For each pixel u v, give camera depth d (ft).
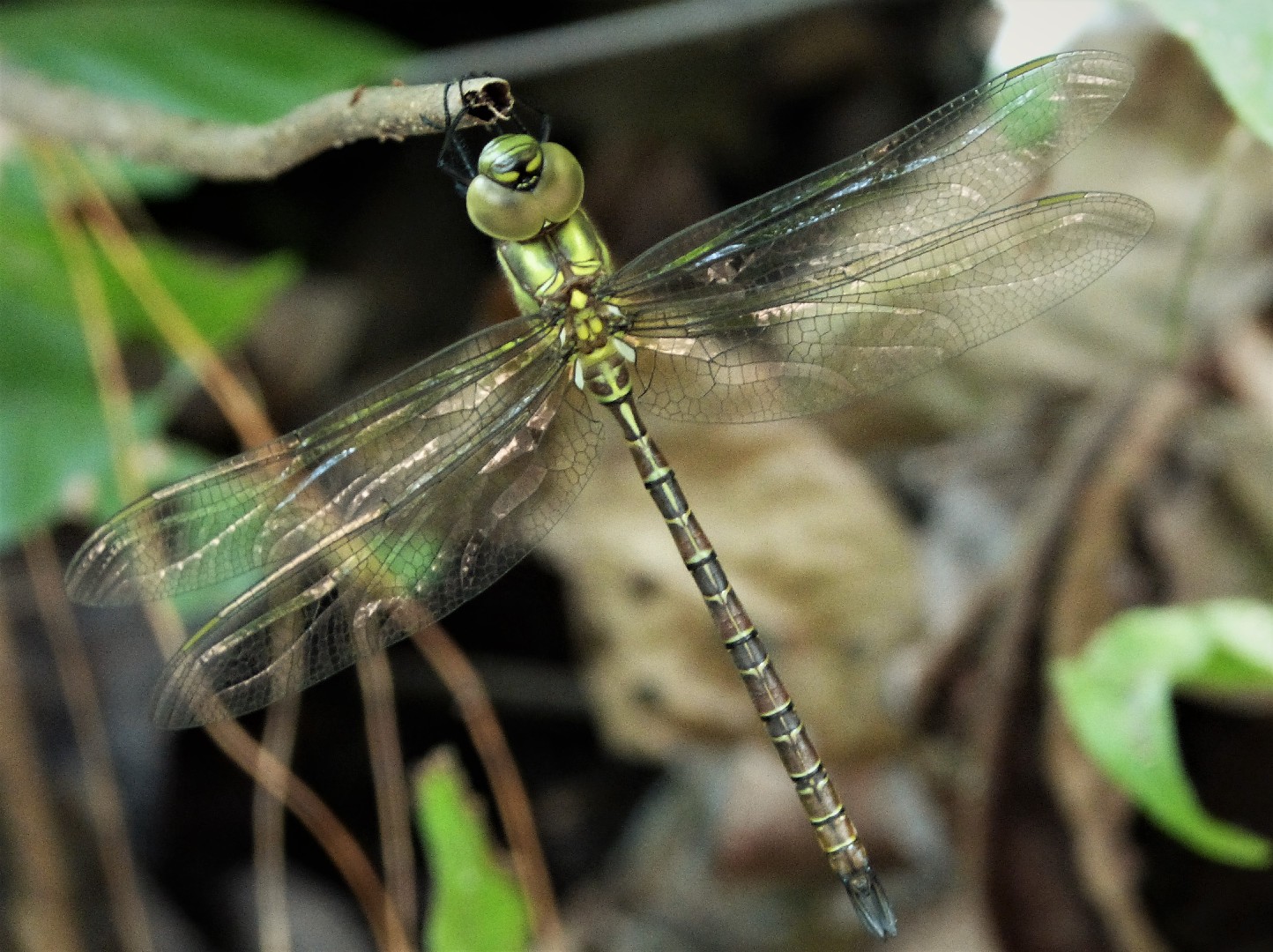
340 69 1.68
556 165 1.60
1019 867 1.64
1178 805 1.56
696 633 1.68
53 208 1.64
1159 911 1.65
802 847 1.68
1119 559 1.67
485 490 1.59
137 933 1.69
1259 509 1.66
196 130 1.57
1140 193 1.71
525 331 1.59
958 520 1.72
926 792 1.67
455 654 1.66
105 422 1.66
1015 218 1.58
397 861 1.67
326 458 1.56
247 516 1.55
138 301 1.66
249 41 1.68
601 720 1.70
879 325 1.60
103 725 1.71
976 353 1.73
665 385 1.62
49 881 1.67
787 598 1.68
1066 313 1.71
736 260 1.60
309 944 1.73
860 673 1.67
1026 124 1.57
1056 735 1.64
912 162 1.58
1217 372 1.67
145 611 1.73
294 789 1.67
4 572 1.73
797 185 1.59
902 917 1.67
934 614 1.68
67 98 1.60
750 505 1.69
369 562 1.57
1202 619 1.58
